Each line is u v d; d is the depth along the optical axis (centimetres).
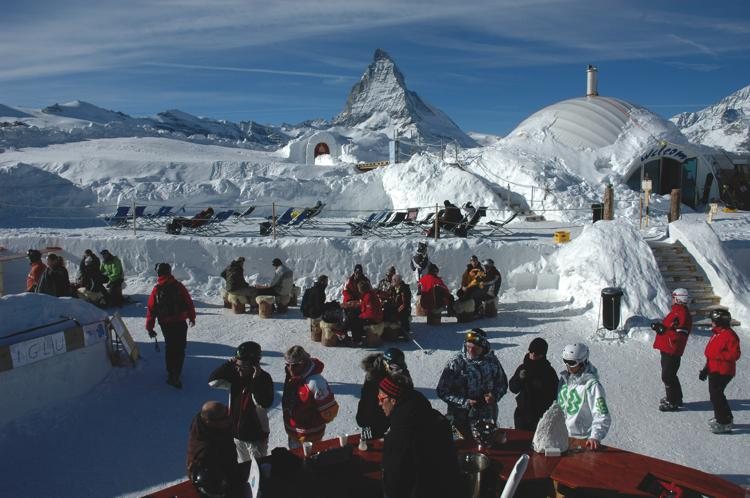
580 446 516
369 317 1023
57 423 737
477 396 530
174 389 845
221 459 443
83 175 2884
